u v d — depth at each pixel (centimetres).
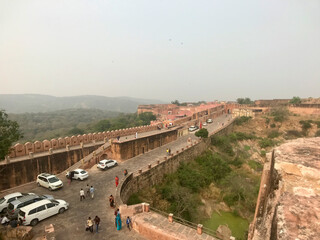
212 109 8025
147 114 9244
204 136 4403
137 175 2484
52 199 1811
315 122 6394
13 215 1611
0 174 2192
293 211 363
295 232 313
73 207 1847
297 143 699
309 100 8669
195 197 2919
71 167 2828
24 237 1337
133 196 2314
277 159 564
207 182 3378
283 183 511
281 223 338
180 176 3225
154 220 1569
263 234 508
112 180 2462
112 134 3850
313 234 305
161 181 2962
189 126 5841
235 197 3102
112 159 3225
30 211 1557
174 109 9706
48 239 1386
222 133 5638
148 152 3744
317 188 468
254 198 3017
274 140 5959
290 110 7744
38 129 12406
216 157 4116
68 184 2364
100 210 1798
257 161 4925
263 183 767
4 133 2031
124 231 1501
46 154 2631
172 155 3322
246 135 6075
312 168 496
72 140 3153
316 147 653
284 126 6650
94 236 1438
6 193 2155
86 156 3083
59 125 14000
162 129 5041
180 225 1512
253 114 7425
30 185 2353
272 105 8500
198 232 1427
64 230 1511
